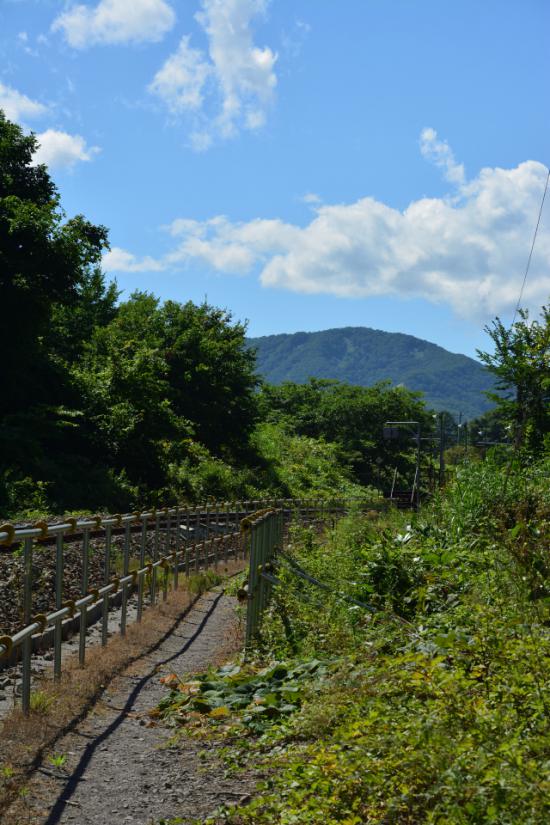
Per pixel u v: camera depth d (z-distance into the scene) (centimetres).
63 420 3225
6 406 3259
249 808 439
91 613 1069
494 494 1141
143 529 1196
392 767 424
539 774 363
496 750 383
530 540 823
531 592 722
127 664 850
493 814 343
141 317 5438
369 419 9200
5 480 2475
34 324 3288
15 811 454
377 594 890
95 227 3206
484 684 503
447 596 857
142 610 1174
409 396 9462
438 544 1054
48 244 3084
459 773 378
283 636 918
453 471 1523
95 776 520
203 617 1203
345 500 3409
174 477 3731
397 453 9125
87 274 5538
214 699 703
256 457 5338
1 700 670
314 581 977
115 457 3572
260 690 714
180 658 912
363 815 425
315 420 9356
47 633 897
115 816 457
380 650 709
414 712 492
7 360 3253
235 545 2080
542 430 2081
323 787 441
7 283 3064
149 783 510
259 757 557
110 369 3738
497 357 2123
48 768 525
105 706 685
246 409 5359
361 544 1313
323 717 573
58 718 625
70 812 461
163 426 3888
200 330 5272
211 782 513
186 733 616
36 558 1249
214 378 5162
